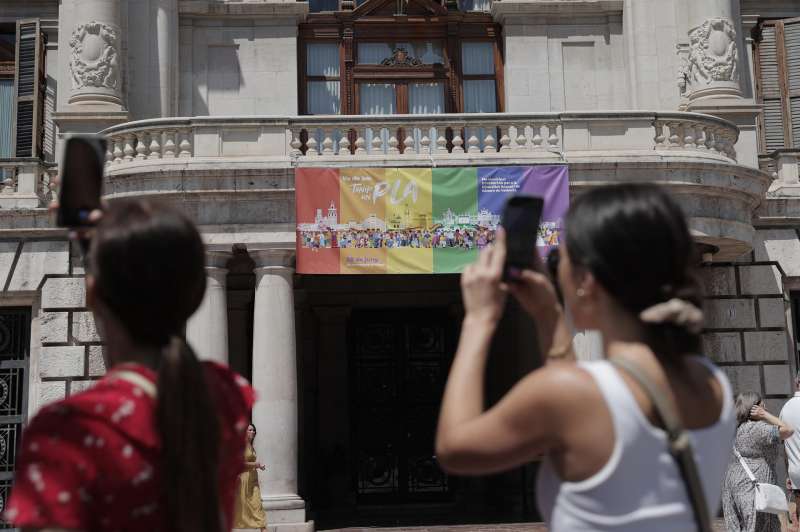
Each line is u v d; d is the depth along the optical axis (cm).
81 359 1952
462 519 1950
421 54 2216
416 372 2414
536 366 2084
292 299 1753
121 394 248
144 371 260
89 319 1967
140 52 2067
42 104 2102
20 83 2097
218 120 1769
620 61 2202
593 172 1764
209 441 254
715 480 273
